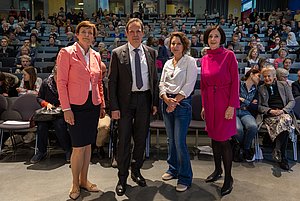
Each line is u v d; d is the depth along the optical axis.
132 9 16.31
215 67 2.51
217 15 14.92
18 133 3.94
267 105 3.51
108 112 3.47
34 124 3.37
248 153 3.37
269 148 3.82
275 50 7.70
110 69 2.54
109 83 2.54
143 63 2.55
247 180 2.88
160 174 3.00
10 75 4.32
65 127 3.30
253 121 3.36
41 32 10.34
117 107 2.54
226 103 2.52
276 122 3.30
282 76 3.64
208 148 3.71
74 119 2.43
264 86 3.58
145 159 3.40
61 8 14.49
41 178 2.90
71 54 2.38
